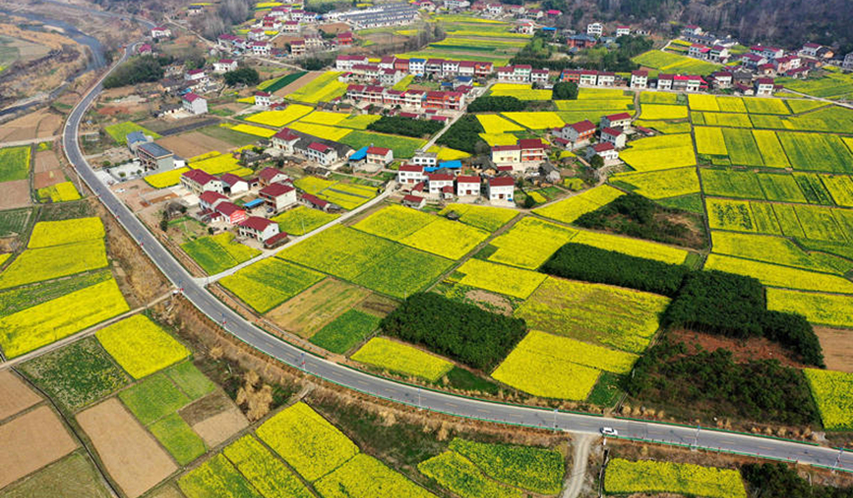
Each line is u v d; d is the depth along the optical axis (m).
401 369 93.81
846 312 105.31
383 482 75.75
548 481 75.56
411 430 83.38
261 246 132.00
